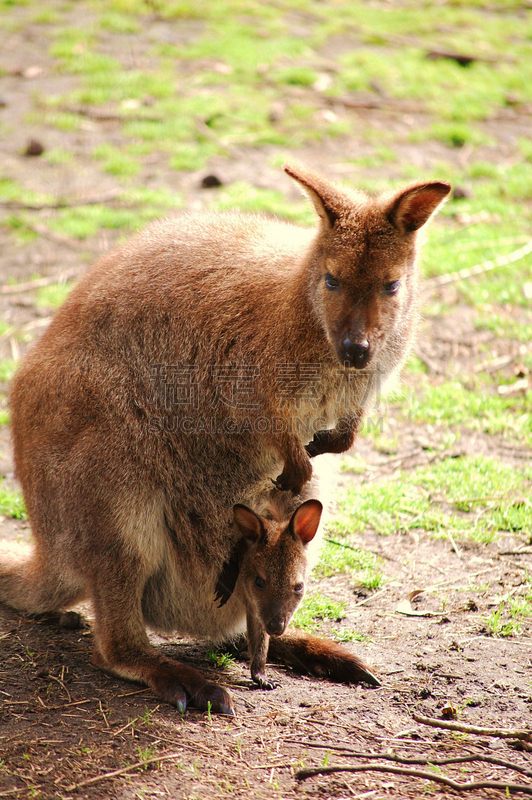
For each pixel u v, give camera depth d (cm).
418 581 821
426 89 2262
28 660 682
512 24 2747
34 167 1864
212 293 718
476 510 953
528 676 671
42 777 529
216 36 2552
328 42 2553
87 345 713
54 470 688
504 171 1880
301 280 680
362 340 634
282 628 653
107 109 2116
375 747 578
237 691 655
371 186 1742
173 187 1786
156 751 562
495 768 556
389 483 991
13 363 1249
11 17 2648
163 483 695
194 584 720
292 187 1777
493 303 1417
